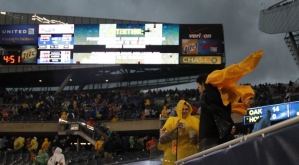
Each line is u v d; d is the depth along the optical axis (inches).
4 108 1517.0
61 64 1551.4
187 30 1523.1
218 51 1498.5
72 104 1494.8
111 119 1362.0
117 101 1552.7
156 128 1307.8
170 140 223.1
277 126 95.1
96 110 1423.5
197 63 1503.4
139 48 1531.7
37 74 1897.1
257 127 231.5
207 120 182.1
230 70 175.8
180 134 225.6
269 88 1480.1
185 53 1512.1
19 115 1423.5
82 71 1822.1
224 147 130.3
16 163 959.6
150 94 1638.8
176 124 220.7
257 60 172.4
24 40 1572.3
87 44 1550.2
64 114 1232.8
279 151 93.9
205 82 185.3
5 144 1103.6
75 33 1558.8
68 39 1557.6
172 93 1608.0
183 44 1515.7
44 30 1576.0
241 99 185.0
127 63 1526.8
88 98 1606.8
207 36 1510.8
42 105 1480.1
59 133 1219.2
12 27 1585.9
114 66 1688.0
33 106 1481.3
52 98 1537.9
